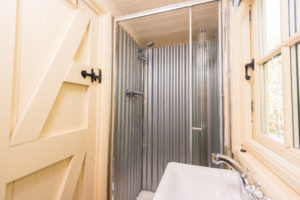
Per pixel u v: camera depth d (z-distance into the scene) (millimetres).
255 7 746
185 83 1485
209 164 1150
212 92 1142
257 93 737
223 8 1061
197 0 1112
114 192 1286
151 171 1573
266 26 668
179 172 774
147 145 1604
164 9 1199
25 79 668
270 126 654
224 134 1031
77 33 959
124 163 1408
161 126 1559
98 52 1195
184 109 1479
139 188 1566
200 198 675
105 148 1206
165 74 1570
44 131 765
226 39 1039
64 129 896
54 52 808
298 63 483
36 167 706
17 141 626
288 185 444
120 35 1380
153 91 1609
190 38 1161
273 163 515
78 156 988
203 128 1172
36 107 707
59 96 863
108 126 1237
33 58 702
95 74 1154
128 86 1485
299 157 433
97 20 1183
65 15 882
